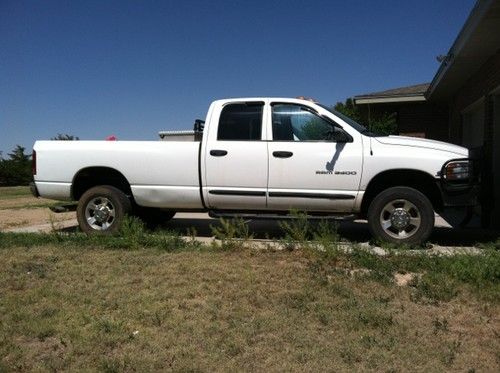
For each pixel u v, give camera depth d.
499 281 5.06
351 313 4.31
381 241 6.84
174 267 5.77
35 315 4.34
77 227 9.12
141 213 8.65
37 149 8.04
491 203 7.54
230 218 7.54
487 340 3.81
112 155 7.71
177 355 3.58
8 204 17.38
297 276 5.38
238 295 4.77
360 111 18.09
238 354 3.60
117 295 4.83
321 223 6.80
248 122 7.35
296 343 3.77
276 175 7.14
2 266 5.92
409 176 7.10
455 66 10.59
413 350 3.64
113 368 3.38
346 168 6.95
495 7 7.07
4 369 3.39
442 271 5.39
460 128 13.38
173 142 7.53
